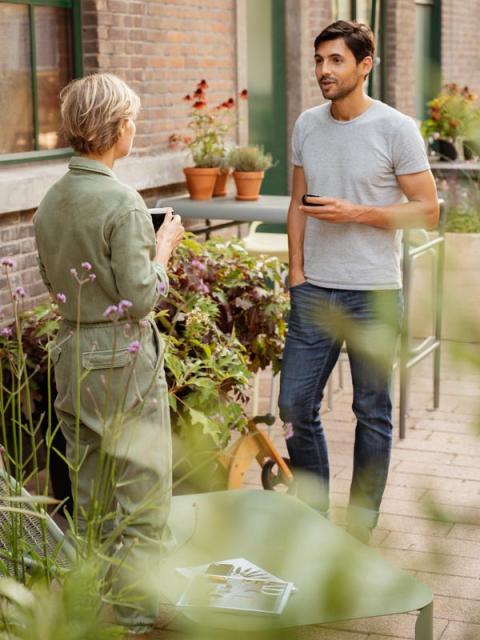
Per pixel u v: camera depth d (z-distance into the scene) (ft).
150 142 18.90
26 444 13.37
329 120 12.08
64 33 16.85
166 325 12.98
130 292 8.49
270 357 14.38
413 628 9.91
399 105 32.68
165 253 9.55
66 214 8.66
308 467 12.59
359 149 11.83
